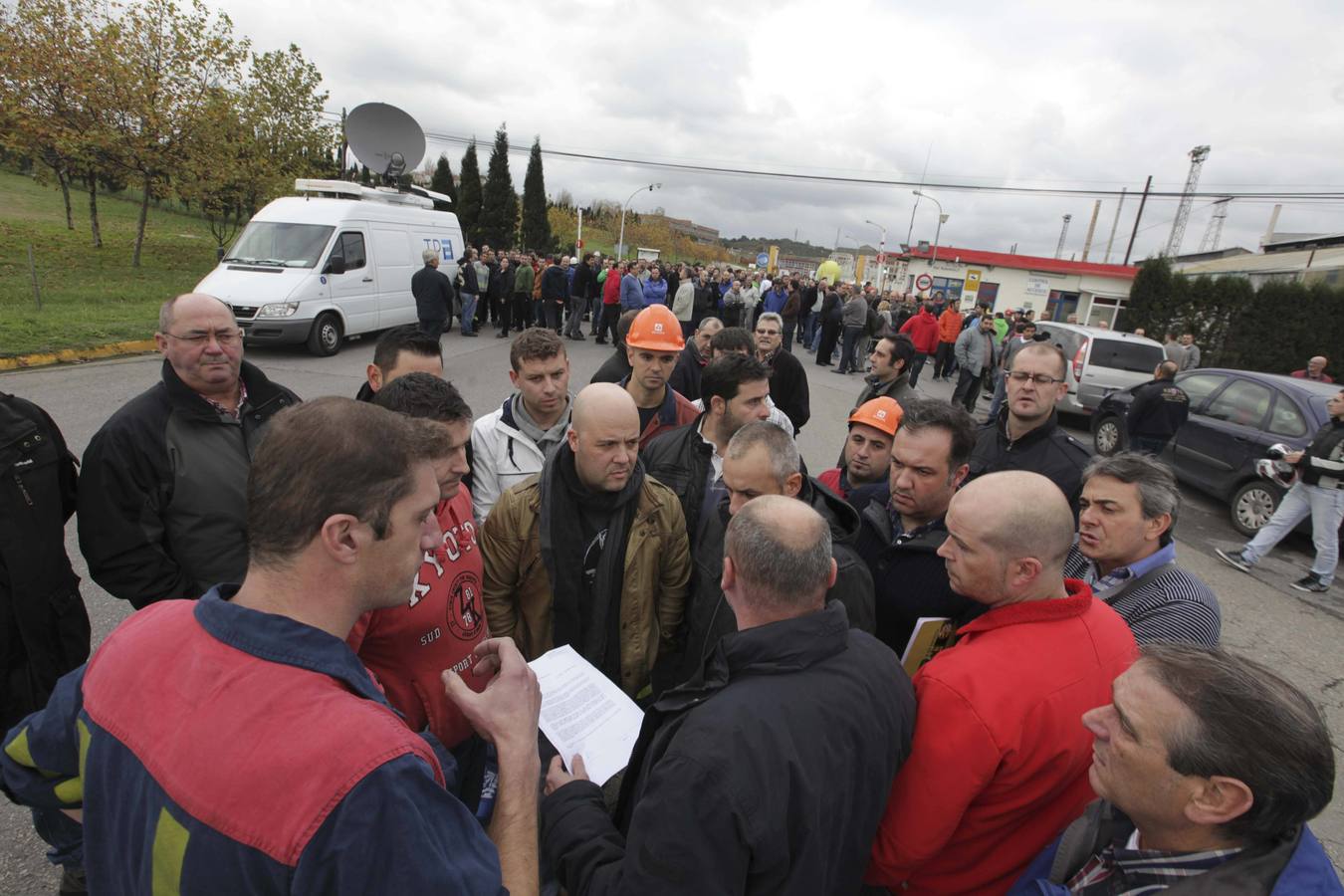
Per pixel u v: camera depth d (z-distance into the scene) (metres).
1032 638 1.40
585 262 14.76
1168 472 2.22
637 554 2.19
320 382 8.67
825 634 1.29
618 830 1.45
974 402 11.77
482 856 0.87
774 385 4.78
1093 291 29.95
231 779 0.78
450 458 1.81
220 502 2.16
